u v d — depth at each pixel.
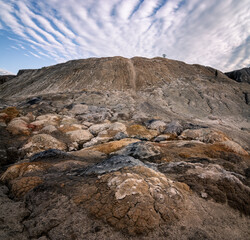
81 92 54.44
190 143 17.55
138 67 82.75
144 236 4.50
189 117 41.22
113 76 72.25
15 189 6.98
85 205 5.47
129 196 5.37
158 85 66.06
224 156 13.11
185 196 6.29
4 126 23.17
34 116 30.77
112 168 7.96
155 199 5.52
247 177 9.48
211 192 6.76
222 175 7.79
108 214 5.01
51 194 6.16
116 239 4.39
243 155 15.77
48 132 23.50
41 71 94.81
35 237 4.53
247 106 51.03
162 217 5.04
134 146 14.60
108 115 37.75
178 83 67.50
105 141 23.05
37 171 9.30
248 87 66.69
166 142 19.86
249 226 5.39
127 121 34.84
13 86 84.56
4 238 4.30
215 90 60.00
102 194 5.73
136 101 50.22
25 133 21.98
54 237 4.47
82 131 25.00
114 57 90.44
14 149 17.80
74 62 91.19
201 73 83.56
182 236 4.57
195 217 5.38
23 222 5.07
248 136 29.36
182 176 8.27
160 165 10.55
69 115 35.94
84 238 4.41
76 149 20.73
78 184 6.65
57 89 67.00
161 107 47.56
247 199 6.40
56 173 8.89
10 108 29.14
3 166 14.13
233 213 5.86
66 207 5.50
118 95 55.19
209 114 44.84
